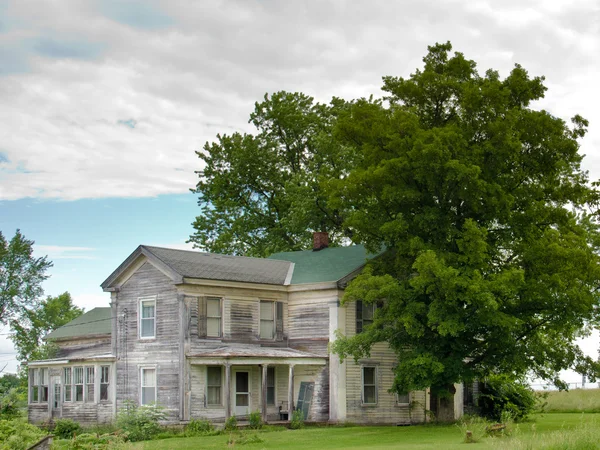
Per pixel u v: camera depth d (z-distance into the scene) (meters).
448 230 35.22
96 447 26.16
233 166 63.50
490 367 36.69
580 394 53.97
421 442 28.30
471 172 33.31
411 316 34.00
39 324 75.00
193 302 39.91
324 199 56.47
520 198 35.84
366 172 35.72
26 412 50.72
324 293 41.75
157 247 41.78
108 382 42.47
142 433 34.50
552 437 23.38
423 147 33.97
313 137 59.62
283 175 63.12
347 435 33.03
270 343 42.25
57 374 46.31
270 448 27.86
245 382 40.81
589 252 34.41
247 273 42.56
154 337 40.78
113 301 43.00
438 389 35.84
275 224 63.81
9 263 74.50
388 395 42.03
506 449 22.53
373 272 38.44
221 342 40.50
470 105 35.38
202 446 29.22
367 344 36.25
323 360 40.81
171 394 39.41
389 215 37.41
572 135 36.47
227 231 62.44
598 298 35.72
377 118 36.97
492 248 35.47
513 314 35.06
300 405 41.22
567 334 36.03
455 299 32.84
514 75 36.62
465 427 30.12
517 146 34.25
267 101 64.38
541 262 34.28
